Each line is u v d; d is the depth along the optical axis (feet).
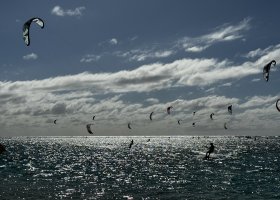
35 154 370.73
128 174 179.42
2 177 162.20
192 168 210.38
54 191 121.49
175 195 114.11
